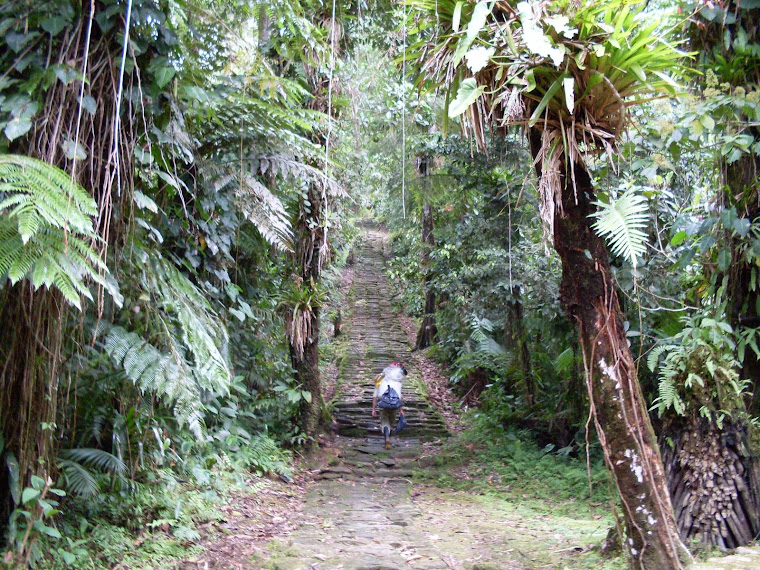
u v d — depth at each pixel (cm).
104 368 400
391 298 1920
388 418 917
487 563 397
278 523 523
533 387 941
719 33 356
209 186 476
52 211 202
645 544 285
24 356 291
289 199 712
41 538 326
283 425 834
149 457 469
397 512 587
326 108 712
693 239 436
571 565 363
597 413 301
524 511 603
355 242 1934
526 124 294
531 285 837
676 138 325
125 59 267
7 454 296
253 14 436
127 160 285
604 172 382
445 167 1009
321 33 496
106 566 349
